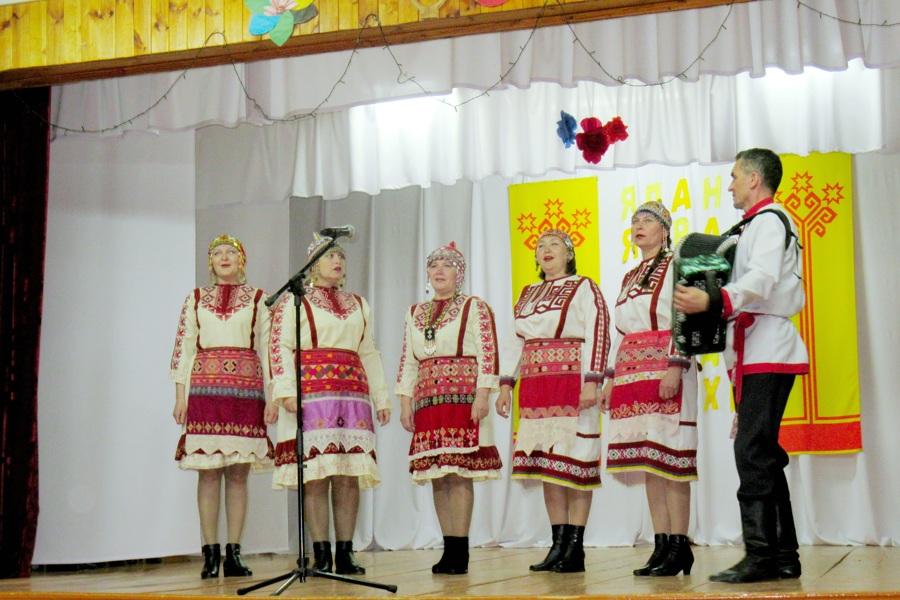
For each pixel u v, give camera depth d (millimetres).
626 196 6078
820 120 5281
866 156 5727
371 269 6379
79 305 5469
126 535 5426
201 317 4492
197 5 4797
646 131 5285
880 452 5520
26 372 5055
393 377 6234
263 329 4574
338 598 2990
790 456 5562
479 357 4078
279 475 4148
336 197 5734
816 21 4355
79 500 5363
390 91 4742
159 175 5715
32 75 5000
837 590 2744
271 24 4668
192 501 5633
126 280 5574
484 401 4012
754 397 3318
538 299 4184
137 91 5137
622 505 5844
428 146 5621
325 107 4828
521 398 4164
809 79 5277
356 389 4242
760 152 3516
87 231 5523
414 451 4105
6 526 4953
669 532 3816
